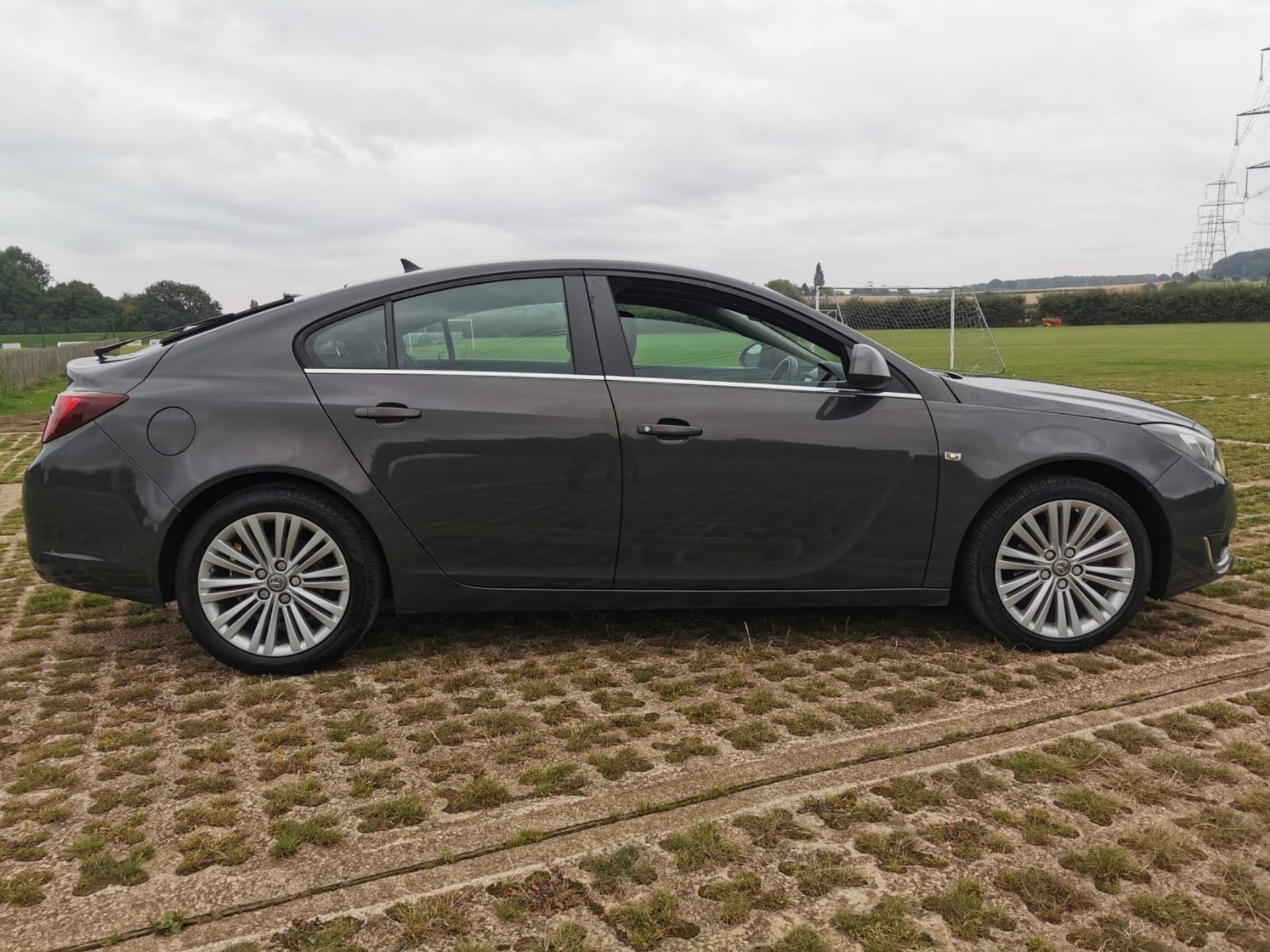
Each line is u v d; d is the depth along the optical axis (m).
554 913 2.06
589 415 3.57
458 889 2.15
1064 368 25.48
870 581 3.73
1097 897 2.09
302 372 3.57
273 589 3.56
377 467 3.51
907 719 3.06
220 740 3.00
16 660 3.81
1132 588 3.71
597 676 3.51
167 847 2.36
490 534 3.59
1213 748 2.81
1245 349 35.94
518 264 3.75
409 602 3.64
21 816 2.53
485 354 3.66
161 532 3.45
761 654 3.72
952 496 3.67
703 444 3.58
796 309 3.78
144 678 3.58
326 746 2.94
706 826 2.39
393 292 3.69
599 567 3.65
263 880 2.21
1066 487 3.69
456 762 2.80
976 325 27.50
